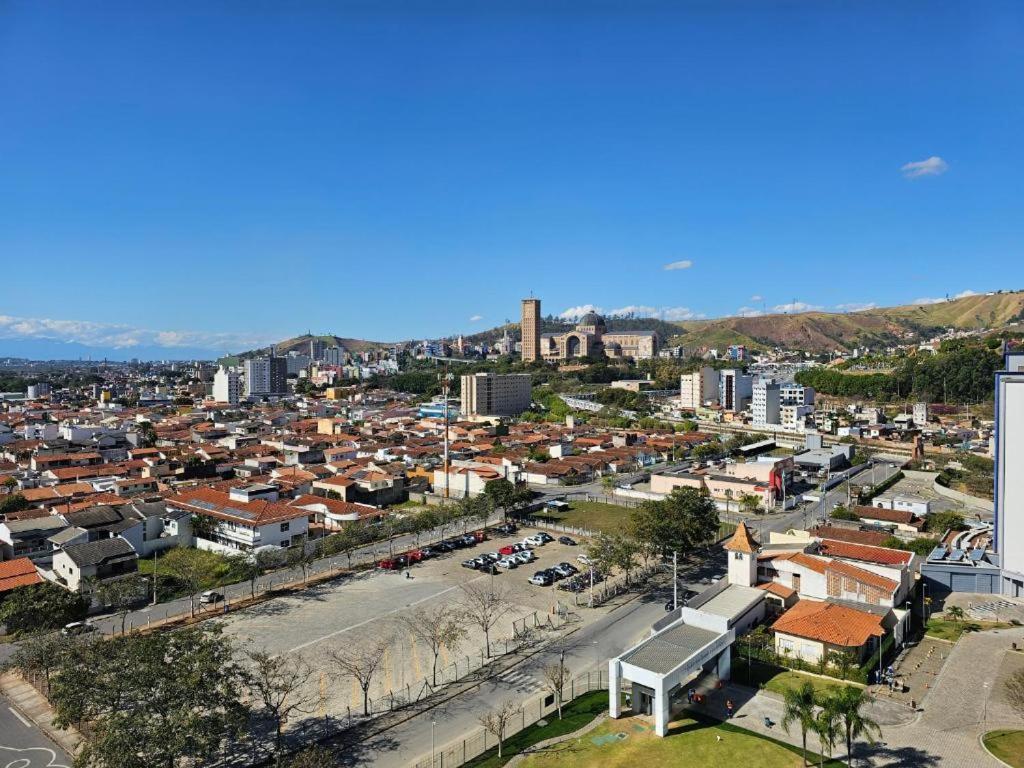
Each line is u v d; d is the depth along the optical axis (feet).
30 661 208.33
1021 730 188.85
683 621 235.40
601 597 300.20
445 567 343.46
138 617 278.46
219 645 191.93
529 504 487.61
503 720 183.11
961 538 377.50
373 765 177.99
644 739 187.32
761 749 180.55
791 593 277.03
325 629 264.93
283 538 374.02
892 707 202.28
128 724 157.99
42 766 176.96
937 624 264.72
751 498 475.72
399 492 521.65
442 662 237.45
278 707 188.24
